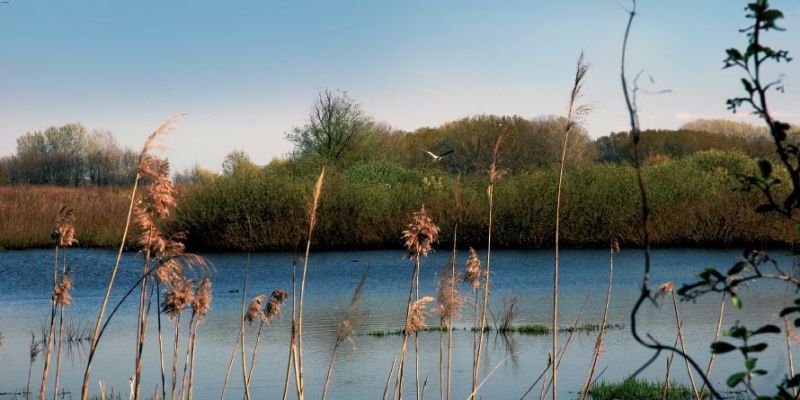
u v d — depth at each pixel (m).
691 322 21.05
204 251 43.78
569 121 8.16
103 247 43.22
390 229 45.28
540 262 36.91
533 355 17.36
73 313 24.09
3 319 23.09
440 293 9.34
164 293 8.73
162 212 6.91
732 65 2.97
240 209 44.69
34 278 32.22
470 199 45.34
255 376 15.98
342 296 27.19
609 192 45.12
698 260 36.66
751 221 42.06
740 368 15.56
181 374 16.17
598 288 28.31
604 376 15.42
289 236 44.44
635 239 43.88
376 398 14.13
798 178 2.92
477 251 42.75
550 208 44.41
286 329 21.14
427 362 16.98
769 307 23.00
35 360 17.53
